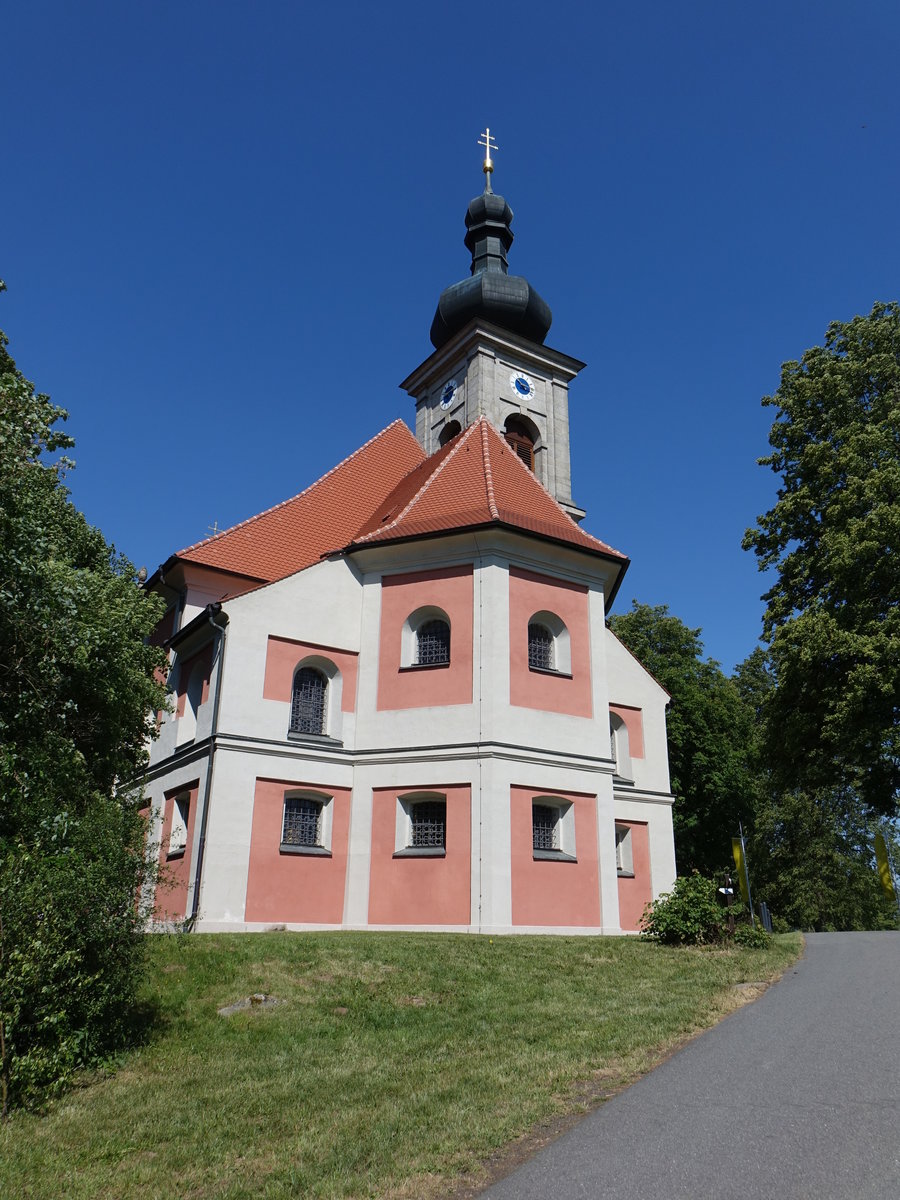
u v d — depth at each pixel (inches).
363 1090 326.6
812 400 1243.2
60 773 519.5
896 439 1141.7
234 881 799.7
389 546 936.3
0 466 510.6
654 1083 306.5
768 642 1226.0
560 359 1753.2
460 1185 232.5
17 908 336.2
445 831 834.8
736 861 1353.3
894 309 1263.5
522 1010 451.5
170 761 920.3
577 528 1008.2
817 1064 313.4
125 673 703.1
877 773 1121.4
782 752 1187.9
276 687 880.3
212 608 871.1
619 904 973.8
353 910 840.3
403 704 890.1
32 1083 322.0
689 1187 212.8
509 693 861.8
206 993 475.2
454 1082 328.5
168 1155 270.1
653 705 1093.1
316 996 479.5
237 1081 344.8
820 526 1182.9
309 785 860.6
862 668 1010.7
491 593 885.2
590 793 880.9
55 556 674.2
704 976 532.4
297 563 1108.5
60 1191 245.1
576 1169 232.1
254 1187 242.8
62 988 350.9
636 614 1855.3
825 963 589.6
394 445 1341.0
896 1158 219.3
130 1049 386.0
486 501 952.9
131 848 407.8
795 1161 223.1
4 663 554.9
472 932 759.1
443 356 1760.6
